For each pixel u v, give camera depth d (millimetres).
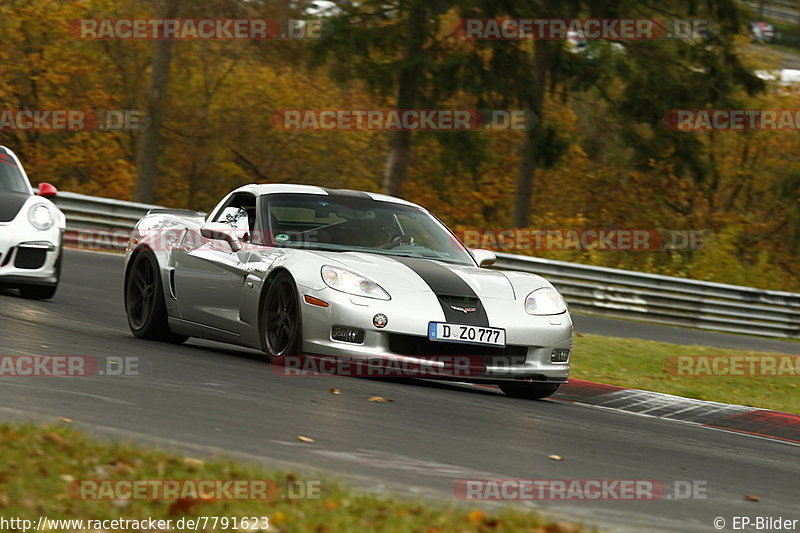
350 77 98812
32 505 11734
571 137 102688
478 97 96062
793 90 133625
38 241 36188
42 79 115125
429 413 21906
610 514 14812
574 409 26922
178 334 31609
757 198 138875
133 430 16719
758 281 106938
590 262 90500
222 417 18734
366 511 12852
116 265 54781
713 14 100938
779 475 20312
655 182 126750
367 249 28359
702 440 24062
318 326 25391
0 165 38812
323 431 18453
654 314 71750
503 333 25734
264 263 27484
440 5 93750
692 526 14789
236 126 123500
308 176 128625
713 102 103938
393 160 97938
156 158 103562
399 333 24969
